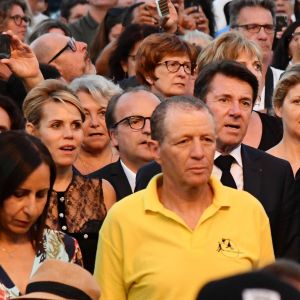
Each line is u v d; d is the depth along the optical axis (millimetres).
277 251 15125
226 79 15508
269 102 22672
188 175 13078
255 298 6922
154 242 13195
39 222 13047
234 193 13523
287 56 25297
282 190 15195
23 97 19406
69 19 31344
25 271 12914
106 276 13477
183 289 12906
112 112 17156
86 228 15227
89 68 22391
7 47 19172
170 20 23859
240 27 24484
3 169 12477
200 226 13172
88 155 18859
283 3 30109
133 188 16766
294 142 17594
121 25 26500
